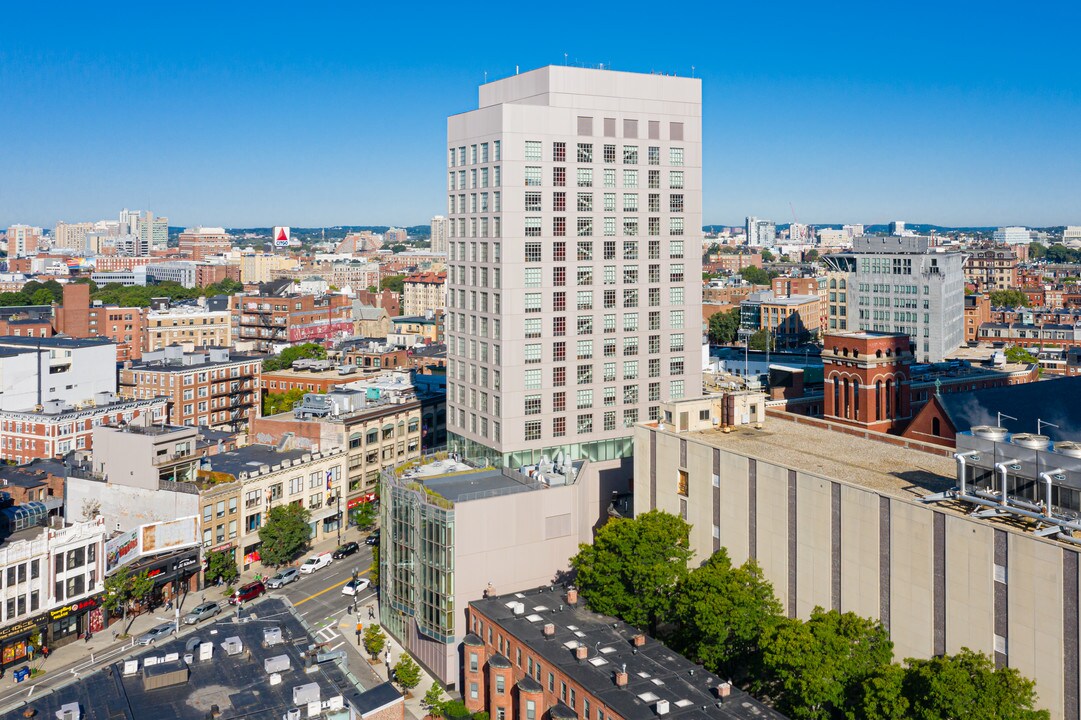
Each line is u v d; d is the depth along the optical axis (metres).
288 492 160.38
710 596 91.88
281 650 90.75
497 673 100.25
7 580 115.44
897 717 73.25
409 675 109.44
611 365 146.50
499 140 135.62
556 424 142.50
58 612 121.31
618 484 129.00
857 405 157.50
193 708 79.12
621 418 148.25
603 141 142.88
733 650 93.25
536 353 139.88
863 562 87.56
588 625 101.50
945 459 102.94
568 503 120.56
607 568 103.62
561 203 139.88
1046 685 73.00
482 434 144.12
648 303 149.12
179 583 141.25
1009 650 75.50
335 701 79.62
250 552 153.00
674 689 86.19
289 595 141.50
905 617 83.94
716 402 120.19
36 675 114.75
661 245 149.38
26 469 169.75
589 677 88.69
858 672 80.44
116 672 85.88
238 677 85.00
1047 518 76.06
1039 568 72.88
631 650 94.81
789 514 95.44
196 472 153.00
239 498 150.12
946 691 70.56
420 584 115.75
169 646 91.44
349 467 175.00
